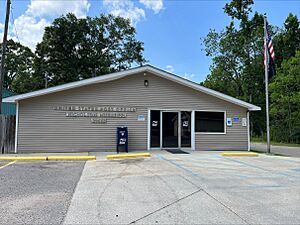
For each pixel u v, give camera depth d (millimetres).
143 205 4844
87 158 10430
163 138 13898
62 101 12703
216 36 39469
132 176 7293
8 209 4559
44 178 6996
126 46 41594
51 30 35625
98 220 4102
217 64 39938
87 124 12891
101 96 13148
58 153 12141
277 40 32875
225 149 14484
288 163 10352
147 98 13703
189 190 5879
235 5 33562
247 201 5137
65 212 4438
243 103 14500
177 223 4004
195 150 13930
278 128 27484
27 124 12273
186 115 14258
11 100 11891
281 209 4691
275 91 27125
